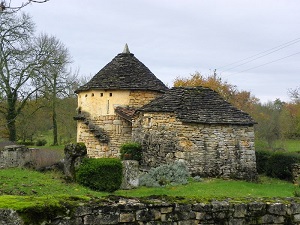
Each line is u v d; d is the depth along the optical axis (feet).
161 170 54.75
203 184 53.83
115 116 76.33
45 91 106.01
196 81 135.23
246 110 142.20
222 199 18.80
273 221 18.90
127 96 76.48
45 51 105.60
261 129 118.21
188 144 59.52
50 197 15.34
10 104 105.70
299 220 19.48
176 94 65.77
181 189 48.83
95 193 40.22
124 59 83.30
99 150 77.00
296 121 120.57
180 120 59.82
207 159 60.13
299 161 63.77
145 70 82.43
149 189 47.65
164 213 16.66
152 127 63.87
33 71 102.27
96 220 15.17
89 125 78.18
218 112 63.00
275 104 159.84
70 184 42.83
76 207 14.84
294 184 60.13
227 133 61.82
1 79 100.73
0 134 114.83
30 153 56.08
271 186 56.90
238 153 61.98
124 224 15.78
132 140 68.59
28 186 39.42
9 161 54.60
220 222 17.74
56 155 60.23
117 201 16.42
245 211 18.31
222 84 140.26
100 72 82.43
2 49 97.71
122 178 46.47
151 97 77.61
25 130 116.88
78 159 44.65
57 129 132.77
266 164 68.33
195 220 17.24
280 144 106.73
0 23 92.84
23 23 98.12
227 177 60.75
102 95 77.92
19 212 13.55
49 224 14.14
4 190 36.60
